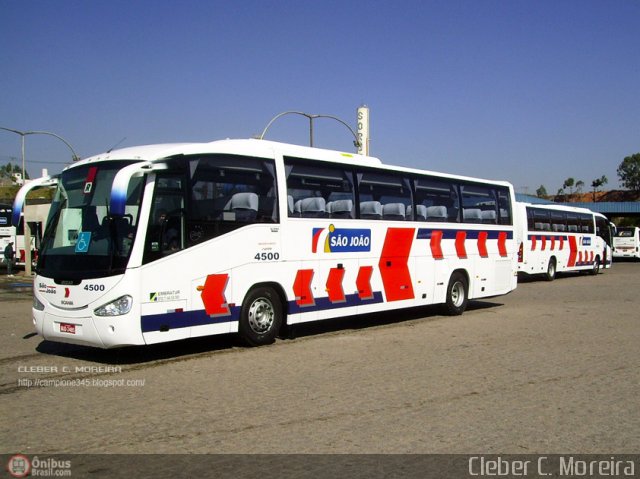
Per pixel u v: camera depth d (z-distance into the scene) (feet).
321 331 41.34
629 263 155.94
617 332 40.88
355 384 26.09
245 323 33.50
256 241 33.83
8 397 23.89
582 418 21.57
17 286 76.43
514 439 19.31
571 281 92.22
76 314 28.68
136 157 29.63
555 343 36.55
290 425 20.47
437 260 47.09
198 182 31.24
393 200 43.42
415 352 33.53
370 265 41.11
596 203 195.42
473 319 47.70
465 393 24.73
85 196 30.19
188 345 35.32
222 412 21.89
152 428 20.06
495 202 53.93
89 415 21.49
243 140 34.63
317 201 37.68
